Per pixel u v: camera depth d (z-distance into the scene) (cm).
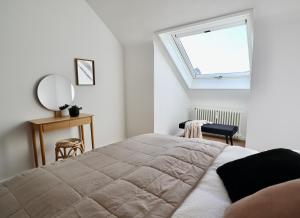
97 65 317
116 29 324
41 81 247
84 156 140
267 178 85
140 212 78
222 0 220
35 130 242
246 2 215
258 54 238
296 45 214
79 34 286
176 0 238
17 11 221
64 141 245
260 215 60
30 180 105
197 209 81
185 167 117
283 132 238
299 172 81
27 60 234
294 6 201
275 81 233
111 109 350
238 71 343
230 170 104
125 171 116
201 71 380
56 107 265
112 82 346
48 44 252
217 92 379
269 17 219
